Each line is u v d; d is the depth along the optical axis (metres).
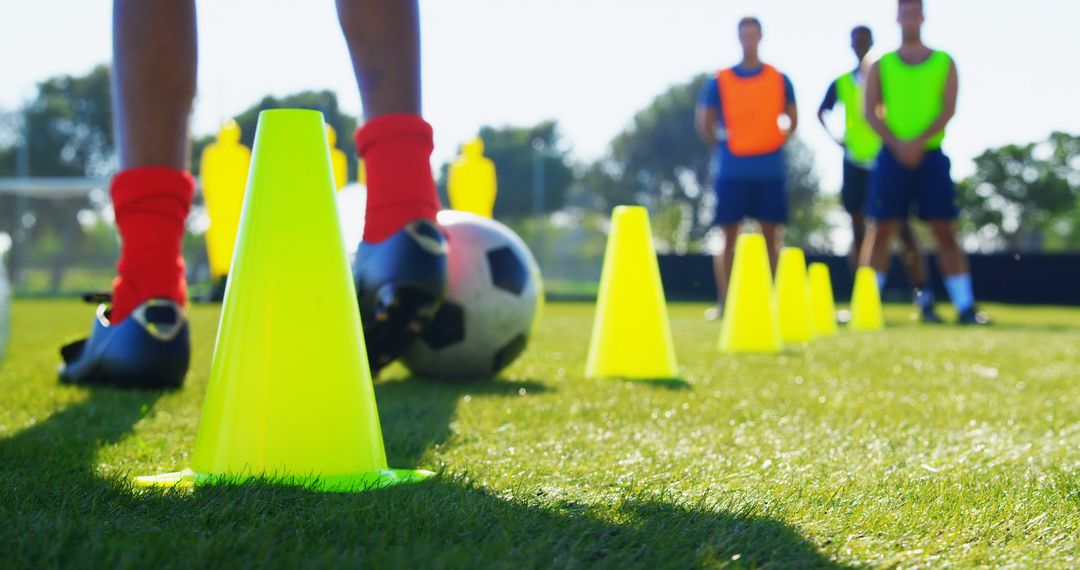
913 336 7.50
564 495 1.68
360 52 2.81
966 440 2.48
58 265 25.50
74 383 3.37
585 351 5.38
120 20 3.00
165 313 3.21
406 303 2.90
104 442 2.25
